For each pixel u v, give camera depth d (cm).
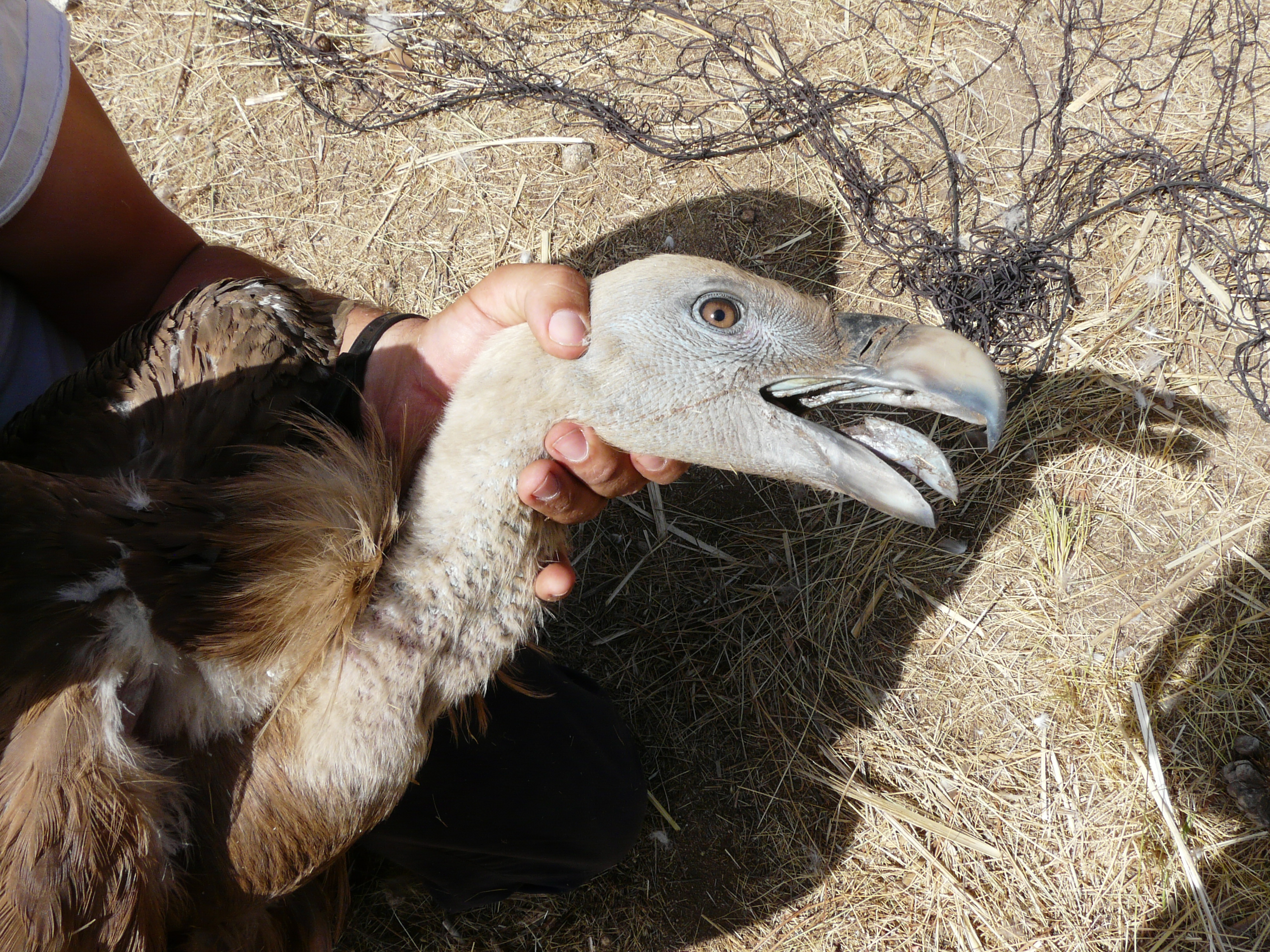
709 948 57
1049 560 63
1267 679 59
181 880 36
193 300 42
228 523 36
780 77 78
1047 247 70
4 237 41
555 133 76
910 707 61
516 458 40
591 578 64
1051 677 60
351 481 38
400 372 44
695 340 41
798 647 62
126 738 34
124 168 44
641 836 59
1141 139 73
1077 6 79
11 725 33
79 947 33
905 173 74
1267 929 54
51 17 40
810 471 42
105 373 41
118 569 34
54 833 32
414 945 58
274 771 36
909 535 64
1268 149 72
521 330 41
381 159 76
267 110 78
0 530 33
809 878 58
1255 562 61
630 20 82
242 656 35
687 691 62
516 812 49
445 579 39
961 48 79
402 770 38
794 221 73
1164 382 67
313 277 72
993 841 57
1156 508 64
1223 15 78
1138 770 57
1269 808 55
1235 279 69
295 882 38
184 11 82
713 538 65
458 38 81
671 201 74
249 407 41
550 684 50
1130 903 55
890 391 44
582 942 58
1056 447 65
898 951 56
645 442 41
